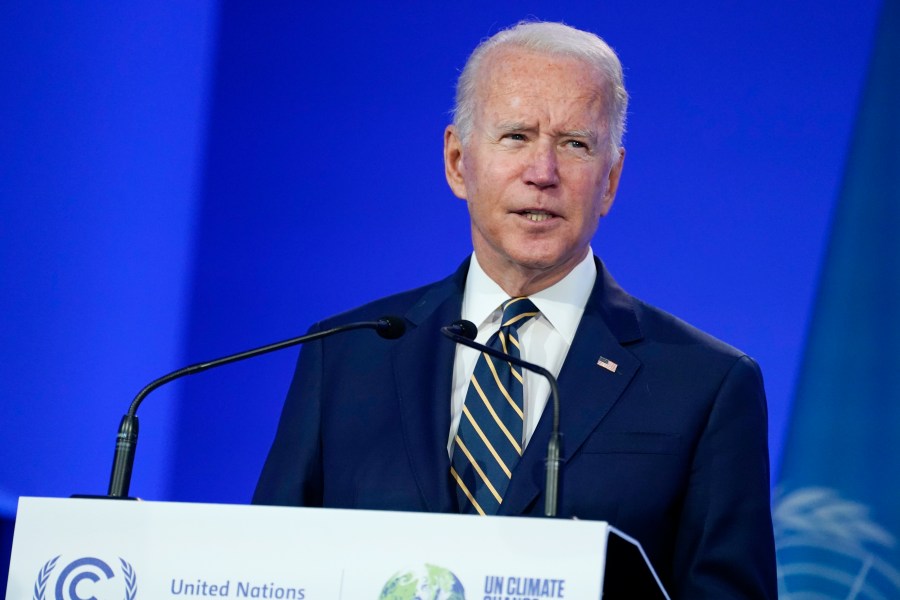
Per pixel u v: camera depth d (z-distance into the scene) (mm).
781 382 11328
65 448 12648
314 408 8500
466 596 5293
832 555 11023
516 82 8125
